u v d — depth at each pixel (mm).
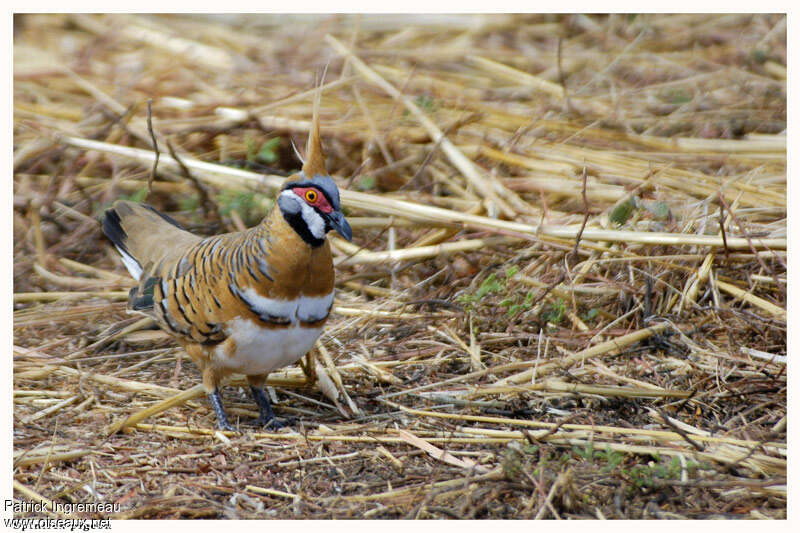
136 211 10711
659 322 10625
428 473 8133
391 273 12078
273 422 9148
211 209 13250
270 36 18969
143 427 9016
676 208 12070
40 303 11844
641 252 11328
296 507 7645
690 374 9789
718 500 7660
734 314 10523
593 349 10031
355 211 12734
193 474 8227
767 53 16766
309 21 19484
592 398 9438
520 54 17844
